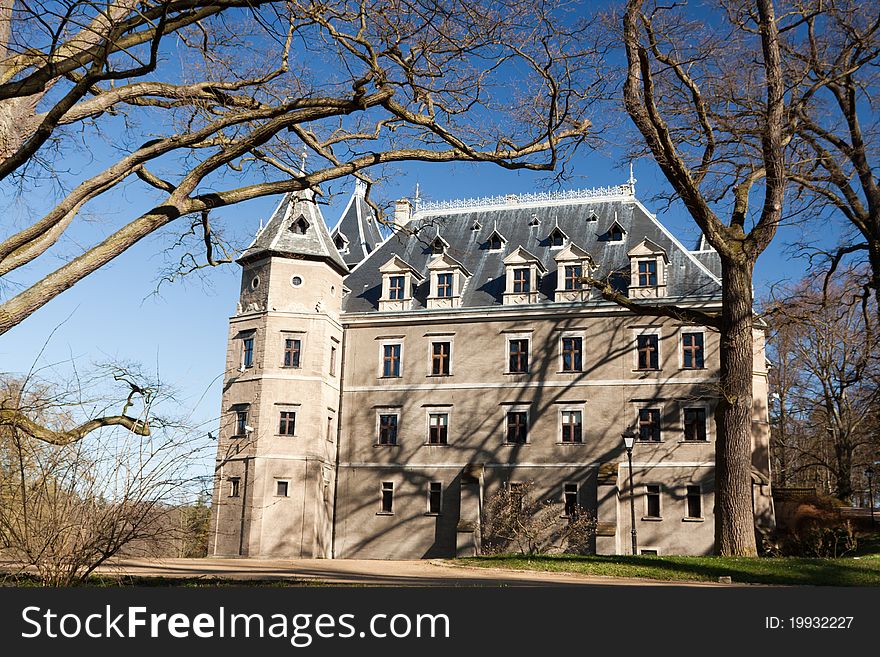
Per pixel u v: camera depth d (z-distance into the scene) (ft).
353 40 52.95
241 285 155.94
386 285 157.89
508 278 151.43
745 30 95.61
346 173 53.16
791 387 196.75
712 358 138.82
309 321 149.69
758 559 84.69
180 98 49.67
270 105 55.01
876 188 103.76
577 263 149.38
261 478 141.79
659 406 139.85
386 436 152.35
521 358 148.97
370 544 147.43
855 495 229.04
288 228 153.38
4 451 41.57
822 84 98.48
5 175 42.01
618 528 135.13
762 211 94.73
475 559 104.53
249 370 148.56
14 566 43.62
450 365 151.64
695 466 135.74
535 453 143.64
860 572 76.23
